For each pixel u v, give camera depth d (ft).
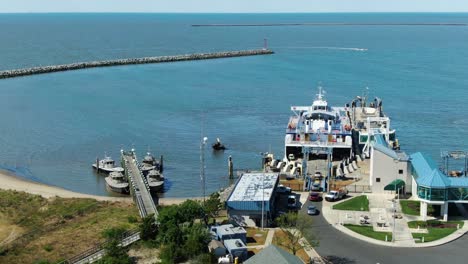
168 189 371.76
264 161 408.26
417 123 556.92
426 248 241.35
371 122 447.83
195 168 417.90
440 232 257.96
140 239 250.98
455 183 272.31
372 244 245.24
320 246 242.58
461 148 467.11
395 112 607.78
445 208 271.28
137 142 490.08
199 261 221.25
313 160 385.50
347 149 392.47
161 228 248.11
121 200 338.13
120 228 264.31
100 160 429.79
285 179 344.08
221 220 277.03
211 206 276.21
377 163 312.91
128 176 370.53
